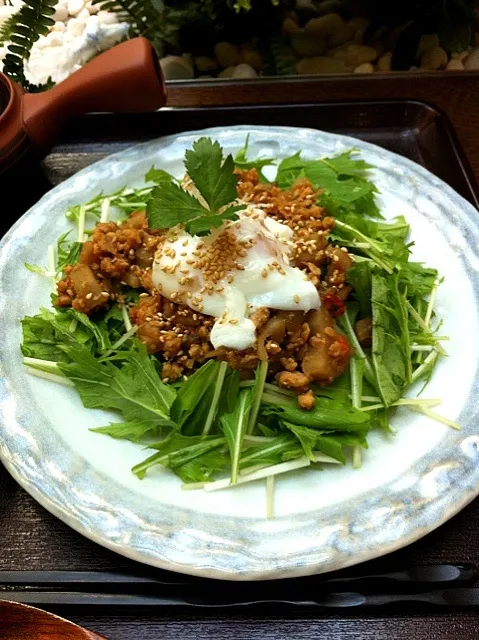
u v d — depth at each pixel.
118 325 0.36
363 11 0.59
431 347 0.34
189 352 0.33
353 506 0.28
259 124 0.48
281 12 0.58
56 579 0.29
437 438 0.30
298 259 0.35
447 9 0.54
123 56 0.43
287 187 0.41
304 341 0.33
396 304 0.35
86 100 0.43
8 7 0.57
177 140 0.44
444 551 0.29
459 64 0.57
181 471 0.30
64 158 0.47
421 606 0.28
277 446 0.31
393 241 0.38
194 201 0.33
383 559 0.29
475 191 0.42
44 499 0.28
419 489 0.28
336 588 0.28
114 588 0.28
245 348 0.32
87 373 0.32
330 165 0.41
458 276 0.37
